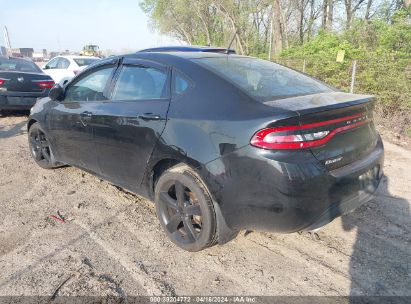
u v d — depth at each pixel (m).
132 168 3.31
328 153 2.46
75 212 3.72
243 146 2.43
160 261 2.89
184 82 2.96
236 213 2.57
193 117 2.73
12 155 5.69
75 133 3.93
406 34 9.87
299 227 2.43
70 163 4.30
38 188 4.34
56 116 4.21
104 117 3.46
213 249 3.04
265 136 2.34
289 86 3.00
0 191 4.26
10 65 8.60
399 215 3.58
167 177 2.96
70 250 3.03
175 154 2.81
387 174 4.75
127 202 3.95
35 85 8.27
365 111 2.85
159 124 2.95
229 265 2.83
